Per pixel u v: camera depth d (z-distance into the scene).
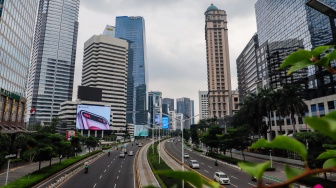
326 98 60.12
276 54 89.06
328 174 36.06
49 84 190.12
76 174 42.47
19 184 30.16
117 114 176.50
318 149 29.97
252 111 60.94
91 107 123.75
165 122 99.31
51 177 39.09
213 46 186.38
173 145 123.00
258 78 111.25
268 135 83.44
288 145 1.56
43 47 193.62
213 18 191.00
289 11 82.94
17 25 67.38
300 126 68.56
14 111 63.38
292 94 50.03
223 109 175.25
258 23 111.38
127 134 164.38
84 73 187.50
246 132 56.03
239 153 77.75
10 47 63.06
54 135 50.03
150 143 135.75
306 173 1.41
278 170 43.50
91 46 182.62
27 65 75.00
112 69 179.75
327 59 1.72
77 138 67.56
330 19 63.00
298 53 1.80
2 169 44.34
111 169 48.69
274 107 54.12
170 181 31.55
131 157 72.69
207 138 73.19
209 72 182.62
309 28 71.31
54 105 188.88
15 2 65.81
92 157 71.56
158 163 54.34
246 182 35.09
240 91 153.88
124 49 187.62
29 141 48.03
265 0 102.62
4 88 59.50
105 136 131.25
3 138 37.34
